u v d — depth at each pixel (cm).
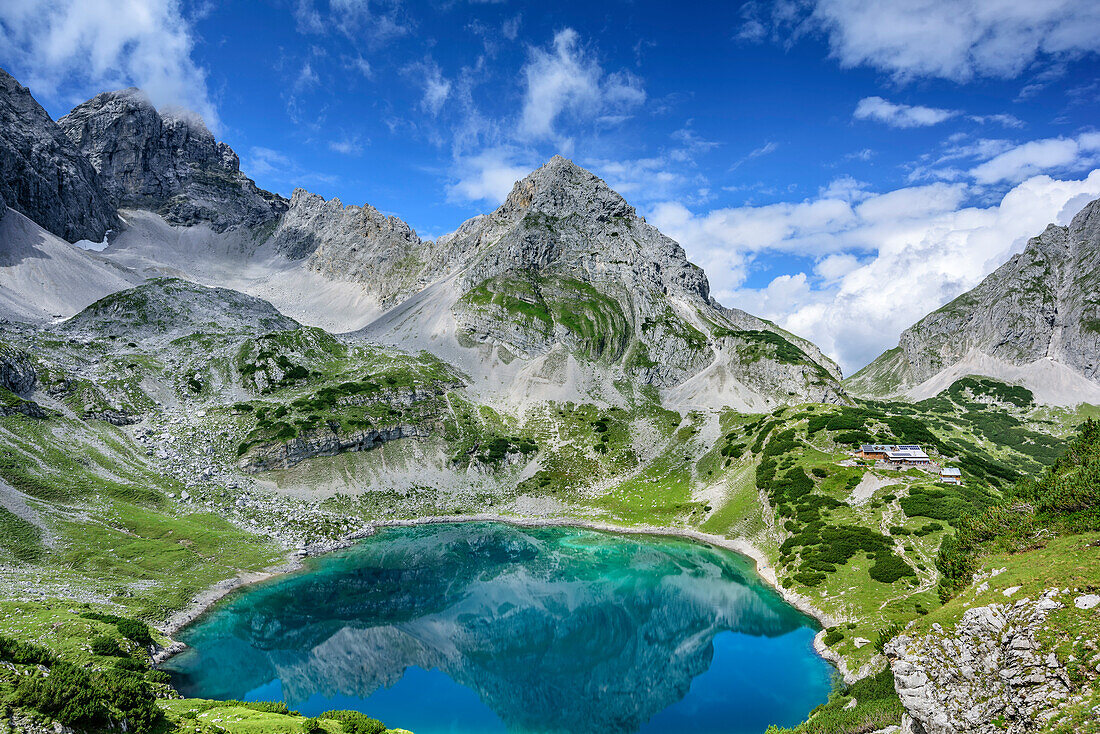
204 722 4050
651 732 5644
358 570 10356
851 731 4494
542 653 7512
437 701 6334
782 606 8344
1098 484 4516
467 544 12094
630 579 10056
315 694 6394
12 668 3600
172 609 7781
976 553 5028
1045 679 3056
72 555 8188
